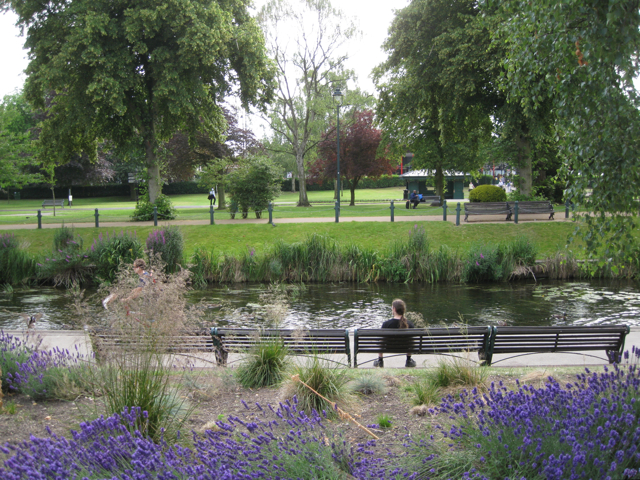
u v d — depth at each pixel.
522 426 3.39
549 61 5.59
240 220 25.97
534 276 17.69
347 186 85.31
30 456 2.91
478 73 23.94
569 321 12.46
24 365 5.41
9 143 32.56
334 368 5.68
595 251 5.46
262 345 6.31
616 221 5.21
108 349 4.67
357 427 4.54
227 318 11.63
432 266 18.17
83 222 26.31
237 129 45.81
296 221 24.72
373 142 40.00
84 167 56.12
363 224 22.69
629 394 3.85
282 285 17.41
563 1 4.88
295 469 3.15
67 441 3.27
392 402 5.24
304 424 3.77
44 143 28.14
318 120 39.19
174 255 17.86
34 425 4.41
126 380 4.25
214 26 24.14
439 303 14.66
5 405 4.96
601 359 7.87
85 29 22.78
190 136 31.59
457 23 25.25
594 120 5.04
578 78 5.25
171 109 24.69
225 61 28.12
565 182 5.78
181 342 5.84
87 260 18.31
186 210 39.00
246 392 5.71
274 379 5.98
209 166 39.38
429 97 26.80
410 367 7.15
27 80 26.22
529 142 27.25
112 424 3.45
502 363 7.83
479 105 26.73
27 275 18.30
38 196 67.12
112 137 30.03
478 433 3.53
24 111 57.88
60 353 6.09
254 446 3.33
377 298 15.48
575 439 3.06
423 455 3.52
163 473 2.89
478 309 13.84
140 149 28.62
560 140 5.70
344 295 15.97
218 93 30.41
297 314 13.56
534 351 7.68
